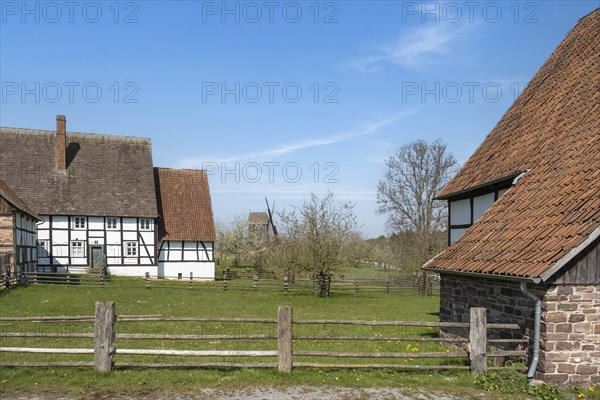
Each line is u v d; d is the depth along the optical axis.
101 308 8.34
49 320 8.42
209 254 40.34
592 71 12.60
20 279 27.17
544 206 9.91
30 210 33.56
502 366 8.92
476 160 14.95
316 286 28.19
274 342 12.22
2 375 8.05
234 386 7.84
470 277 11.27
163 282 32.44
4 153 37.41
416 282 33.22
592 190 8.88
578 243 7.92
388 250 44.00
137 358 9.76
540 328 8.35
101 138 41.09
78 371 8.33
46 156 38.38
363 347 11.80
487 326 8.64
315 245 27.16
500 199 11.87
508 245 9.87
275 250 31.06
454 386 8.12
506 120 15.34
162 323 15.23
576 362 8.21
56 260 36.31
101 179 38.78
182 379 8.05
